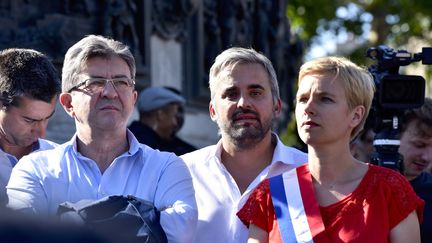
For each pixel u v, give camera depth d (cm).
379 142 673
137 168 602
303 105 550
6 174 646
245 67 660
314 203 538
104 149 602
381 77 670
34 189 586
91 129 597
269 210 550
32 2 1183
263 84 659
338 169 544
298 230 532
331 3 3403
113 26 1259
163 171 600
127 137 610
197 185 667
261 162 676
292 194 543
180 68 1484
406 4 3344
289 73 1858
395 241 530
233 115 659
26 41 1149
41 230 299
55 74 642
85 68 597
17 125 630
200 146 1541
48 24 1175
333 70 546
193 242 607
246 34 1647
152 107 1034
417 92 670
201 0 1524
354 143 797
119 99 597
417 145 734
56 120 1160
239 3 1598
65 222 310
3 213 303
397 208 532
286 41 1838
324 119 541
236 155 673
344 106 545
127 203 536
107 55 599
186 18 1463
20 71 627
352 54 3381
